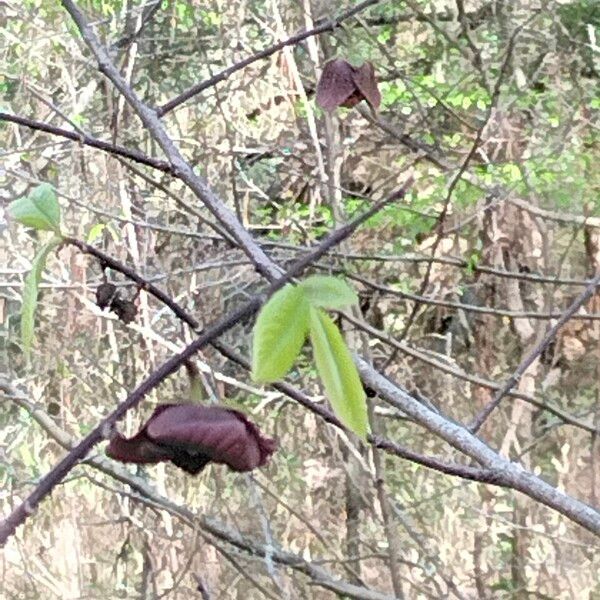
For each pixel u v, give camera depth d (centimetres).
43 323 477
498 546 527
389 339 300
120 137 437
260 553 344
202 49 465
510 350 551
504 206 498
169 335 469
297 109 455
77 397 495
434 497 442
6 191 448
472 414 530
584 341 544
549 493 159
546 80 494
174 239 479
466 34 378
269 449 120
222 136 475
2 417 491
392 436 523
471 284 498
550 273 508
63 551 490
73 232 448
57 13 469
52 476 104
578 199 469
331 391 90
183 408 116
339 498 504
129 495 332
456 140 464
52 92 486
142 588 439
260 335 90
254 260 179
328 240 121
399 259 366
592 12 509
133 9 409
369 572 473
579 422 336
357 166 495
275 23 455
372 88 207
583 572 516
